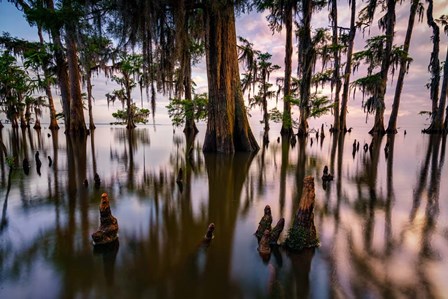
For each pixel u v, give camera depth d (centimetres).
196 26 2056
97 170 1562
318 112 2933
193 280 483
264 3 2556
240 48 2941
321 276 493
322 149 2552
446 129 4084
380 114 3959
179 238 659
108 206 635
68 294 445
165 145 2973
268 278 490
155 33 1473
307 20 2434
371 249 593
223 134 2119
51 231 695
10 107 3466
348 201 963
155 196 1039
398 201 963
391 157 2070
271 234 617
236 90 2169
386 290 450
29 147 2578
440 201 963
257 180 1327
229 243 630
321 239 643
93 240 616
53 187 1164
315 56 2514
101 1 1530
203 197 1030
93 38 1579
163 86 1822
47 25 1503
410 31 3603
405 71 3916
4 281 477
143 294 445
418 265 527
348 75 3550
